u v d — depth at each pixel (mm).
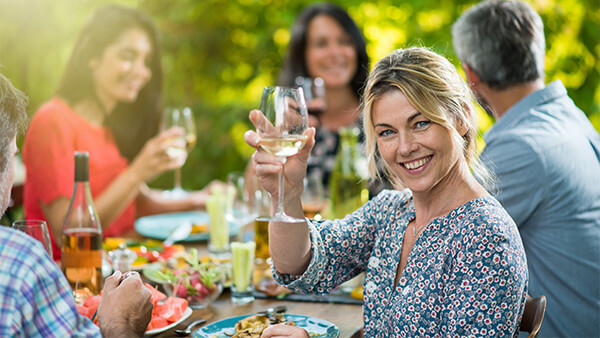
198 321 1679
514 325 1395
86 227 1842
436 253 1471
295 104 1488
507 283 1371
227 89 5766
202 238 2561
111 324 1411
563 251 2092
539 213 2111
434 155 1468
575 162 2104
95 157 2957
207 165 5566
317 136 3301
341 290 1985
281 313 1743
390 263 1590
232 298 1896
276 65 5695
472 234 1420
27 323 1088
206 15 5609
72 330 1131
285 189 1578
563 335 2113
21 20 4809
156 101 3168
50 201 2695
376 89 1501
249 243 1900
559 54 4789
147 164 2797
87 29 2938
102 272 1881
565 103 2221
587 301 2088
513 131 2143
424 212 1555
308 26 3430
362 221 1712
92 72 2955
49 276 1127
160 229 2715
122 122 3092
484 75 2283
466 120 1512
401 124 1464
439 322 1446
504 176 2111
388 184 2590
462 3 4969
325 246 1662
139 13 3037
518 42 2211
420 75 1457
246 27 5684
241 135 5633
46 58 5000
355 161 2426
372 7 5133
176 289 1751
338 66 3422
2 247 1106
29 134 2771
